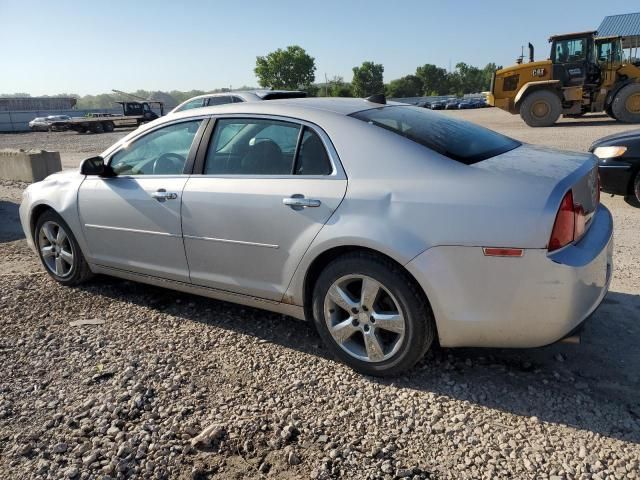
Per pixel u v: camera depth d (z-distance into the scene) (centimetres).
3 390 321
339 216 312
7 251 625
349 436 272
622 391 300
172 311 428
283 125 351
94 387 321
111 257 437
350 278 317
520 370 325
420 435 271
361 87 10100
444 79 11981
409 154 309
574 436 265
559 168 301
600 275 293
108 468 252
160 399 307
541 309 276
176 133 403
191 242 380
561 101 2016
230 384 321
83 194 442
